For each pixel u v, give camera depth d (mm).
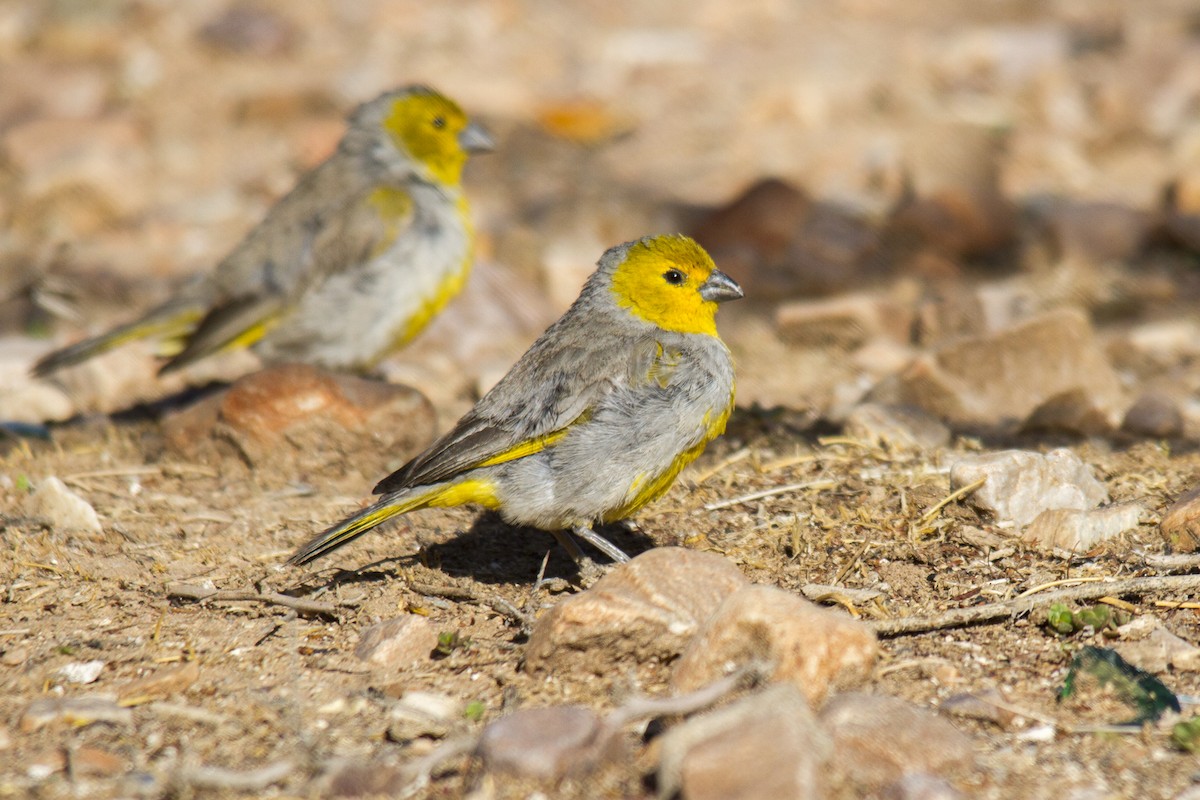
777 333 16891
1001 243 19656
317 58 27531
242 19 28219
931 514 10359
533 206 21297
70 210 21234
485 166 23000
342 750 7590
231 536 10898
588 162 23344
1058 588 9195
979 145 22828
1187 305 17359
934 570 9656
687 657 7859
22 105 24750
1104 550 9727
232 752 7578
